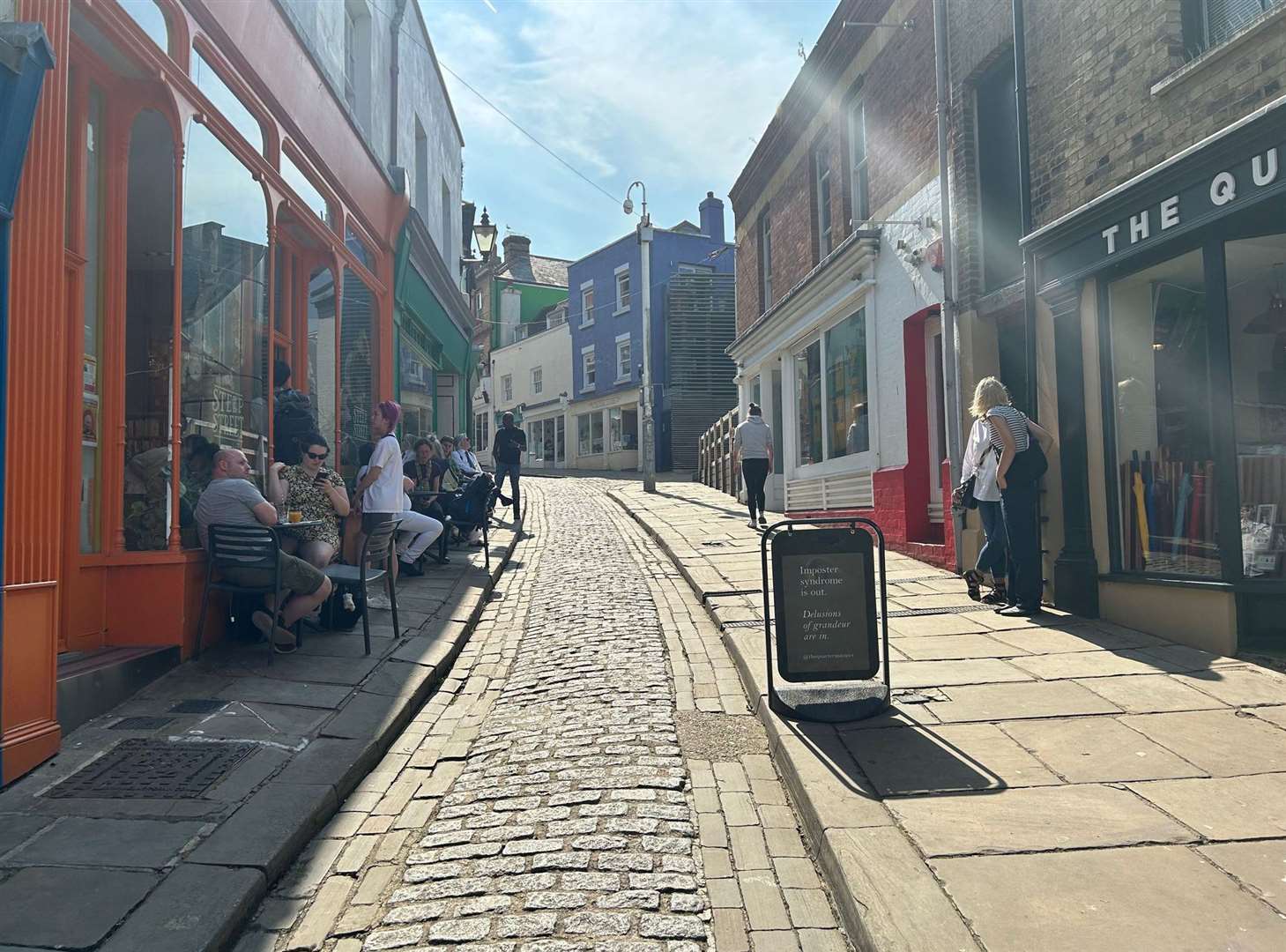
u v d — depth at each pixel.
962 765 4.04
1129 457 6.52
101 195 5.54
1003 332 8.41
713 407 30.75
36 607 4.18
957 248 8.68
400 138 12.36
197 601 5.86
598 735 4.91
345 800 4.20
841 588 4.87
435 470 11.37
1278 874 3.01
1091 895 2.92
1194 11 5.92
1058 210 7.09
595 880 3.36
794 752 4.28
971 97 8.62
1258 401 5.61
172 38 5.77
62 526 5.18
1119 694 4.93
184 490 5.90
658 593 8.73
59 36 4.38
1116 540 6.62
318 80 8.48
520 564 10.85
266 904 3.27
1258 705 4.65
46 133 4.28
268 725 4.80
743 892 3.27
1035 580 6.87
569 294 37.56
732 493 18.61
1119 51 6.34
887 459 10.59
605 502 19.12
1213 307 5.62
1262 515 5.56
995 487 7.09
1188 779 3.79
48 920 2.95
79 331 5.26
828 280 12.13
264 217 7.29
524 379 41.69
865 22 10.91
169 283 5.76
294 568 5.94
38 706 4.21
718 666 6.18
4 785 3.93
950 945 2.68
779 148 14.89
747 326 17.48
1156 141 5.99
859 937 2.86
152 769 4.18
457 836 3.79
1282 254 5.62
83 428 5.38
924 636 6.36
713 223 35.44
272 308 7.46
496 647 7.04
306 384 8.98
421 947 2.96
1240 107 5.32
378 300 11.46
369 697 5.39
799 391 14.38
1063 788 3.75
